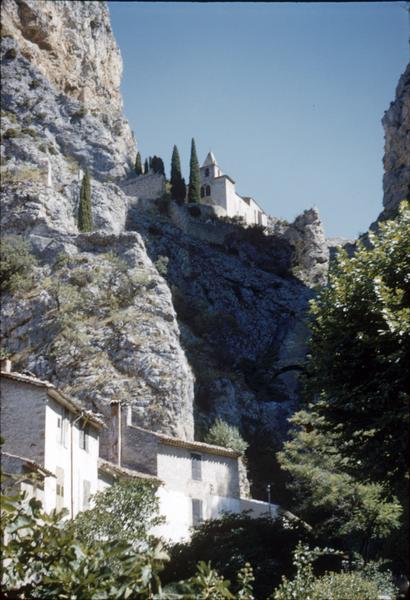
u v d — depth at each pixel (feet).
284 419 351.05
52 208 354.54
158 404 262.67
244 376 384.88
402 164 475.31
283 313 461.78
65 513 52.60
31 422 112.06
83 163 487.61
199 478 172.65
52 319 289.53
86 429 131.23
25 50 546.67
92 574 46.39
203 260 459.32
